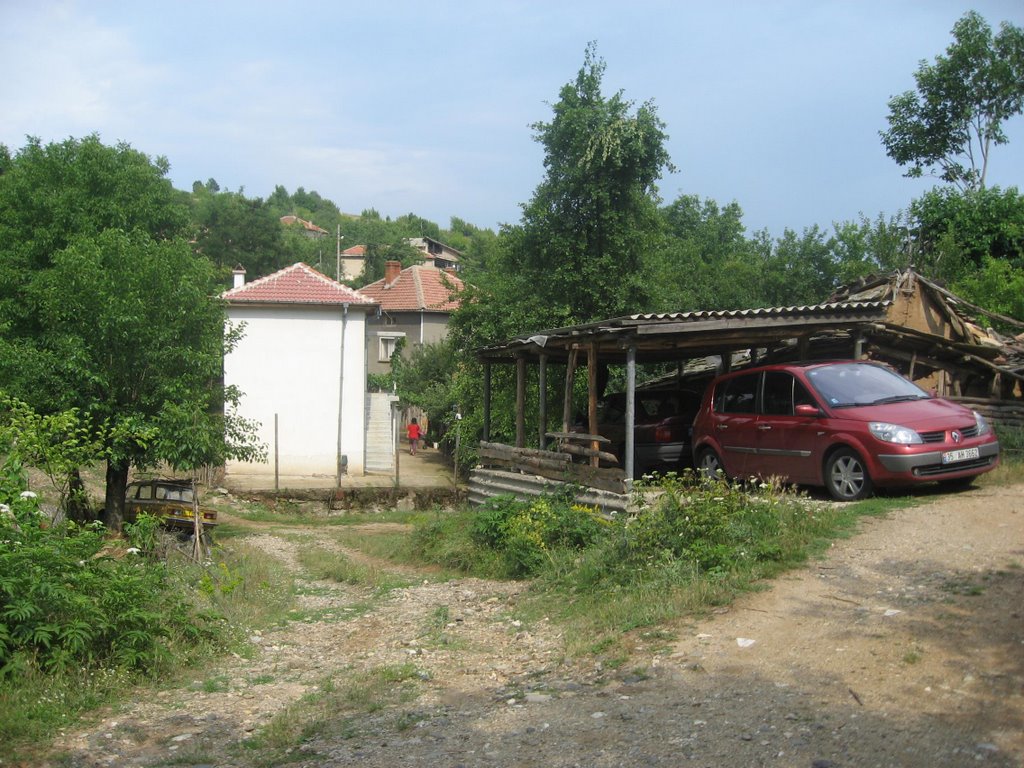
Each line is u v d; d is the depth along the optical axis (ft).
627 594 27.30
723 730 16.16
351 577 42.34
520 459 50.85
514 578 37.04
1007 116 98.43
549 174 77.66
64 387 54.29
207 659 25.96
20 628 21.42
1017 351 55.21
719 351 52.44
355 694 21.33
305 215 558.97
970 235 90.27
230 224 223.71
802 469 36.45
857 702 16.75
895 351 51.24
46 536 24.36
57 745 18.04
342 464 96.73
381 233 395.14
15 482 26.99
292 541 61.87
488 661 24.18
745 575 26.02
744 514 30.04
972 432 33.86
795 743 15.17
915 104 101.14
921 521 29.53
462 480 91.61
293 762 16.79
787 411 37.81
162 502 57.41
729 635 21.89
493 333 79.61
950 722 15.35
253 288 96.84
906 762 13.99
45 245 72.49
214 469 84.74
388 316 156.97
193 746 17.89
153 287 57.16
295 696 22.09
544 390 50.21
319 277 99.91
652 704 18.15
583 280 76.28
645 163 75.51
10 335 67.92
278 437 96.22
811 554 27.43
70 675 21.66
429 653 25.64
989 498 32.12
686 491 32.96
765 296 121.19
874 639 20.01
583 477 42.32
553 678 21.34
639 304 77.46
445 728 18.24
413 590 37.55
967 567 24.40
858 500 34.22
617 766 15.08
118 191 77.92
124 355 56.13
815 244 121.80
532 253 78.95
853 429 34.32
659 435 48.01
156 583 27.32
